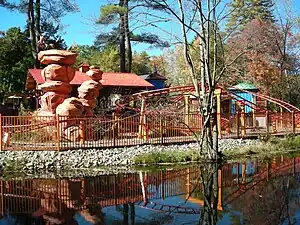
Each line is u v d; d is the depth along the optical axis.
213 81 17.95
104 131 18.47
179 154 17.80
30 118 18.00
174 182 13.94
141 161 17.14
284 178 14.18
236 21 24.58
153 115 19.83
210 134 17.88
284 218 9.09
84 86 21.77
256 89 33.03
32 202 11.34
